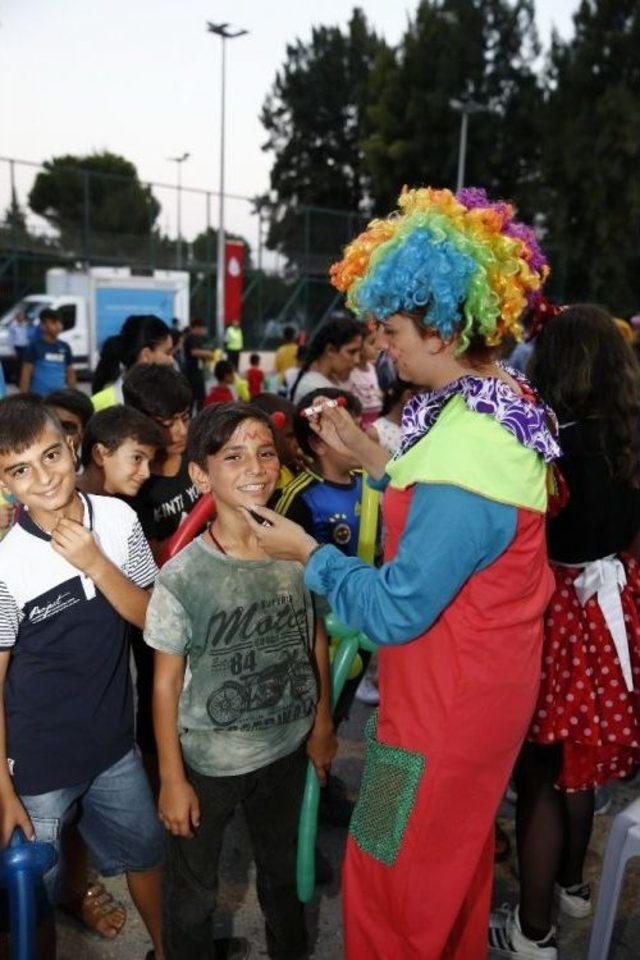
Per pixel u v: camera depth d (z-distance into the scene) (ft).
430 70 104.99
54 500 5.61
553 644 6.43
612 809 9.34
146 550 6.45
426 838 4.94
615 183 97.50
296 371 21.62
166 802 5.76
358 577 4.80
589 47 99.09
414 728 4.90
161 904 6.51
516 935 7.00
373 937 5.30
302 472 8.20
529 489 4.57
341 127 143.54
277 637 5.82
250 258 74.79
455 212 4.54
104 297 60.70
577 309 6.46
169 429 8.00
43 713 5.76
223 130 66.28
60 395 9.77
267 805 6.20
